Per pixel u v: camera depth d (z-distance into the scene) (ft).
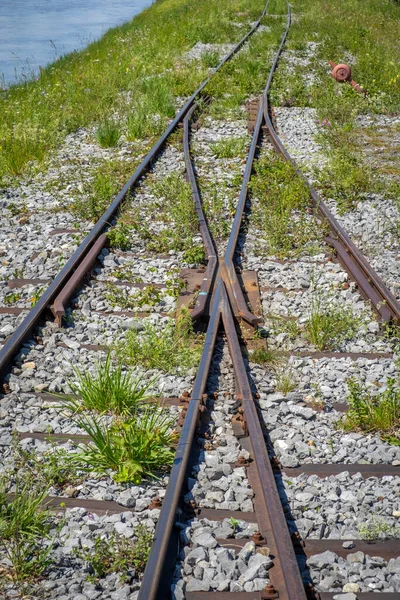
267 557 12.38
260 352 19.72
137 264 25.80
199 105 50.31
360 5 115.75
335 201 32.96
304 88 56.54
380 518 13.73
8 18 127.75
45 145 40.63
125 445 15.17
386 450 16.08
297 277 25.03
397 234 29.12
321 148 41.55
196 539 12.87
